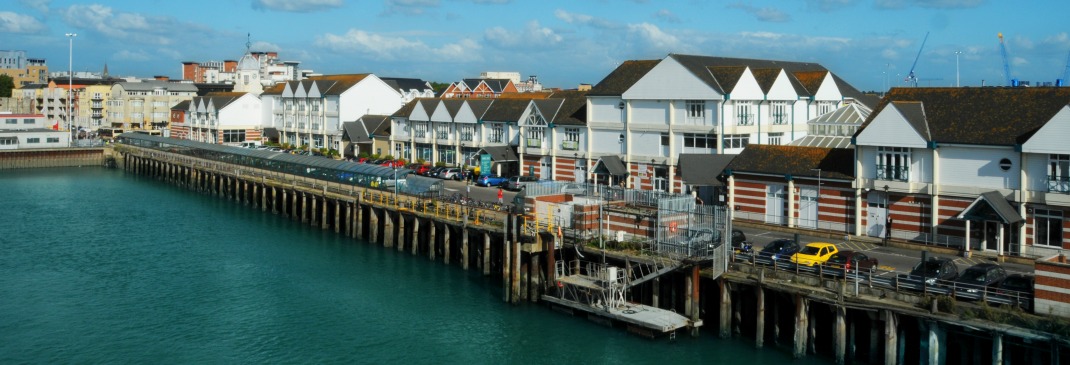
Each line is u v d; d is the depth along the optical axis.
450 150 109.12
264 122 157.50
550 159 92.19
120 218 89.88
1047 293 36.97
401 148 119.00
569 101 93.75
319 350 47.91
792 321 45.62
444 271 64.25
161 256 70.38
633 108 81.94
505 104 103.69
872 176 58.31
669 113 78.62
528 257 54.81
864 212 59.41
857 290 41.41
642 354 45.75
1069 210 50.00
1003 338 37.06
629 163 82.25
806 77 87.12
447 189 88.50
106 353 47.50
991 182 53.28
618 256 50.41
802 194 63.06
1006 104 54.72
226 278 63.00
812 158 63.53
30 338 49.72
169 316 53.84
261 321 52.88
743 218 66.56
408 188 79.94
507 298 55.25
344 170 90.44
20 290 59.56
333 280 62.19
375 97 135.88
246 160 112.88
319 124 138.75
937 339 38.69
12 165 141.38
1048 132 49.78
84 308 55.47
